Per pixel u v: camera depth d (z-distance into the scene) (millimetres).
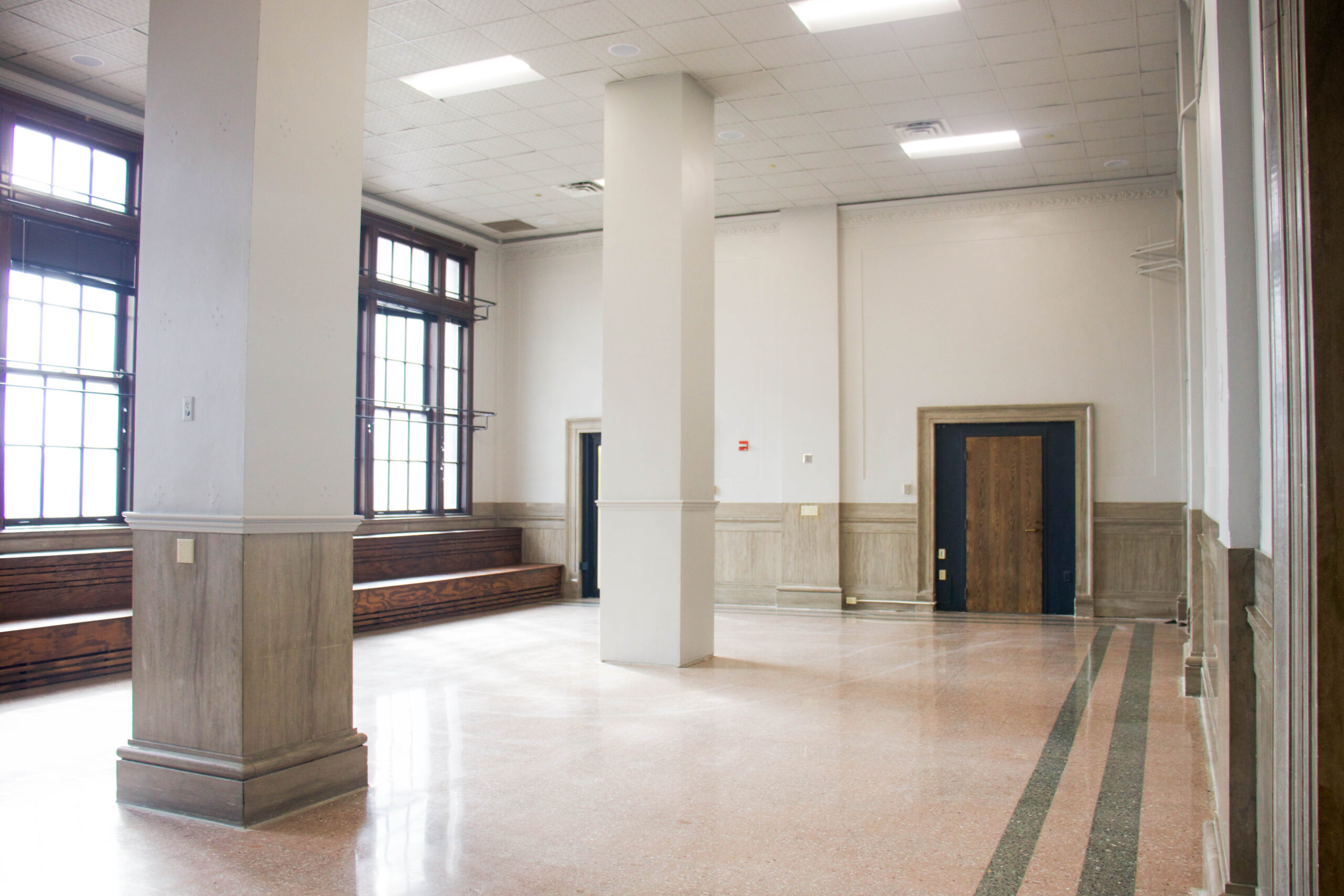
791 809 4035
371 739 5176
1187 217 6898
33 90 7883
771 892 3182
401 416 11789
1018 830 3781
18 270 7879
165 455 4047
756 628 9758
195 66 4066
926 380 11234
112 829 3723
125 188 8695
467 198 11359
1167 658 7883
